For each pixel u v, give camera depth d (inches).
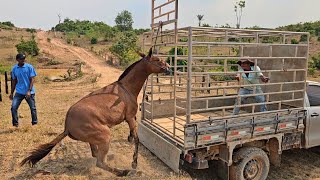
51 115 377.7
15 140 271.3
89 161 230.5
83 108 186.2
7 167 217.0
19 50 1536.7
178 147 199.2
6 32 2773.1
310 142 235.0
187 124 185.3
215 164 247.9
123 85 209.5
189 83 184.1
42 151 183.3
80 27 3715.6
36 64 1330.0
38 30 3567.9
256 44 202.5
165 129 231.1
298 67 229.3
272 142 223.6
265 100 260.5
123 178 201.0
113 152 249.4
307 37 221.5
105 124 191.5
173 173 208.2
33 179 198.5
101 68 1201.4
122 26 3614.7
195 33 243.4
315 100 247.0
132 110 208.4
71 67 1210.0
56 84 741.9
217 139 194.7
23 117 359.6
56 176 202.7
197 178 222.4
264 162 210.1
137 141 210.4
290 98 238.2
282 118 216.7
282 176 234.2
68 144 267.9
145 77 213.8
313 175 236.1
